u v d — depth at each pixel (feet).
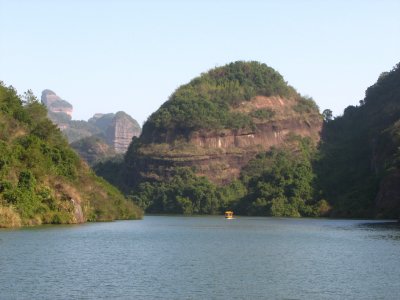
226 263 216.33
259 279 181.57
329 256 240.53
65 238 297.94
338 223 553.64
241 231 412.16
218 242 305.94
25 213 373.40
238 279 181.16
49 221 400.67
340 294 159.84
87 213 488.02
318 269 202.90
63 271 188.96
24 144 433.89
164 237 338.54
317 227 470.39
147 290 162.09
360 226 488.44
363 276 187.93
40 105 532.73
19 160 399.44
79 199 456.45
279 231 413.59
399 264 215.72
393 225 505.66
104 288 163.53
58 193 426.51
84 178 506.07
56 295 153.07
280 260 226.58
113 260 219.41
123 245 278.67
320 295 158.51
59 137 516.73
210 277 184.03
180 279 179.52
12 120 459.73
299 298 154.71
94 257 226.79
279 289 166.09
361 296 157.28
